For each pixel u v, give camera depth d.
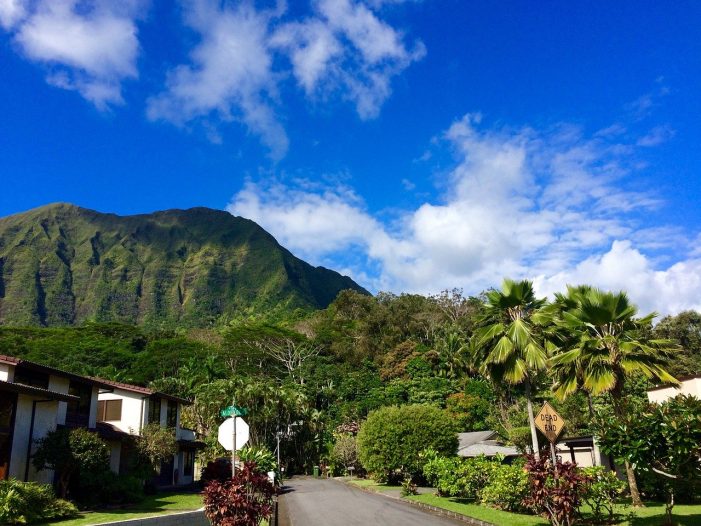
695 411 11.65
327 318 114.69
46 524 15.17
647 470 12.82
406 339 99.56
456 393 75.06
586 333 22.23
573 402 38.47
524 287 25.41
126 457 28.38
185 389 71.56
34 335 108.44
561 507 12.63
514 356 24.91
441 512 20.73
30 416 19.89
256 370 91.31
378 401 76.38
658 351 21.84
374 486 37.00
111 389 28.22
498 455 24.00
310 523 18.88
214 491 11.00
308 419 63.03
